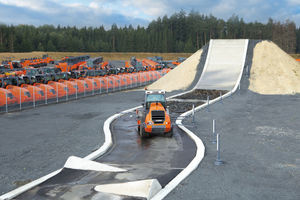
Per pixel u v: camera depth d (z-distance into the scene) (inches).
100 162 429.4
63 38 7071.9
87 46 7229.3
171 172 377.1
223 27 7357.3
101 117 799.1
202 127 666.8
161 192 301.6
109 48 7524.6
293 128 631.2
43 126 689.0
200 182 334.3
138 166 406.0
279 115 795.4
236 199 289.4
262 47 1782.7
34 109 966.4
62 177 352.8
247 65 1656.0
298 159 419.8
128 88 1722.4
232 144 512.4
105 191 304.5
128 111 897.5
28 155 454.3
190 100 1161.4
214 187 319.3
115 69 1893.5
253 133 595.2
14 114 869.2
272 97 1213.1
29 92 1014.4
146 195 288.8
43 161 423.5
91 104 1077.1
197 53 1918.1
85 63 2625.5
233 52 1815.9
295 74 1521.9
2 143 532.1
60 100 1155.9
